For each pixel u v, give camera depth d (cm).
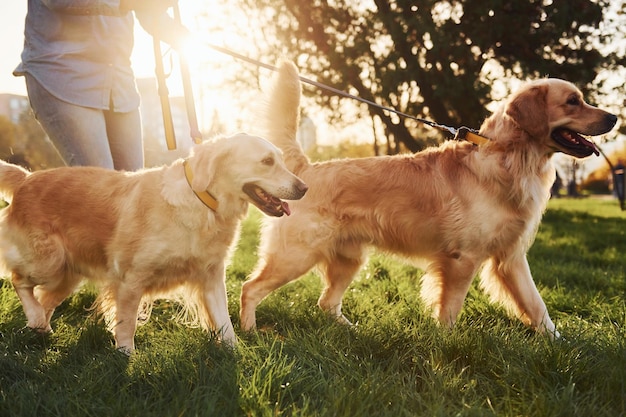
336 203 458
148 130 3225
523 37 1417
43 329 382
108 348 340
